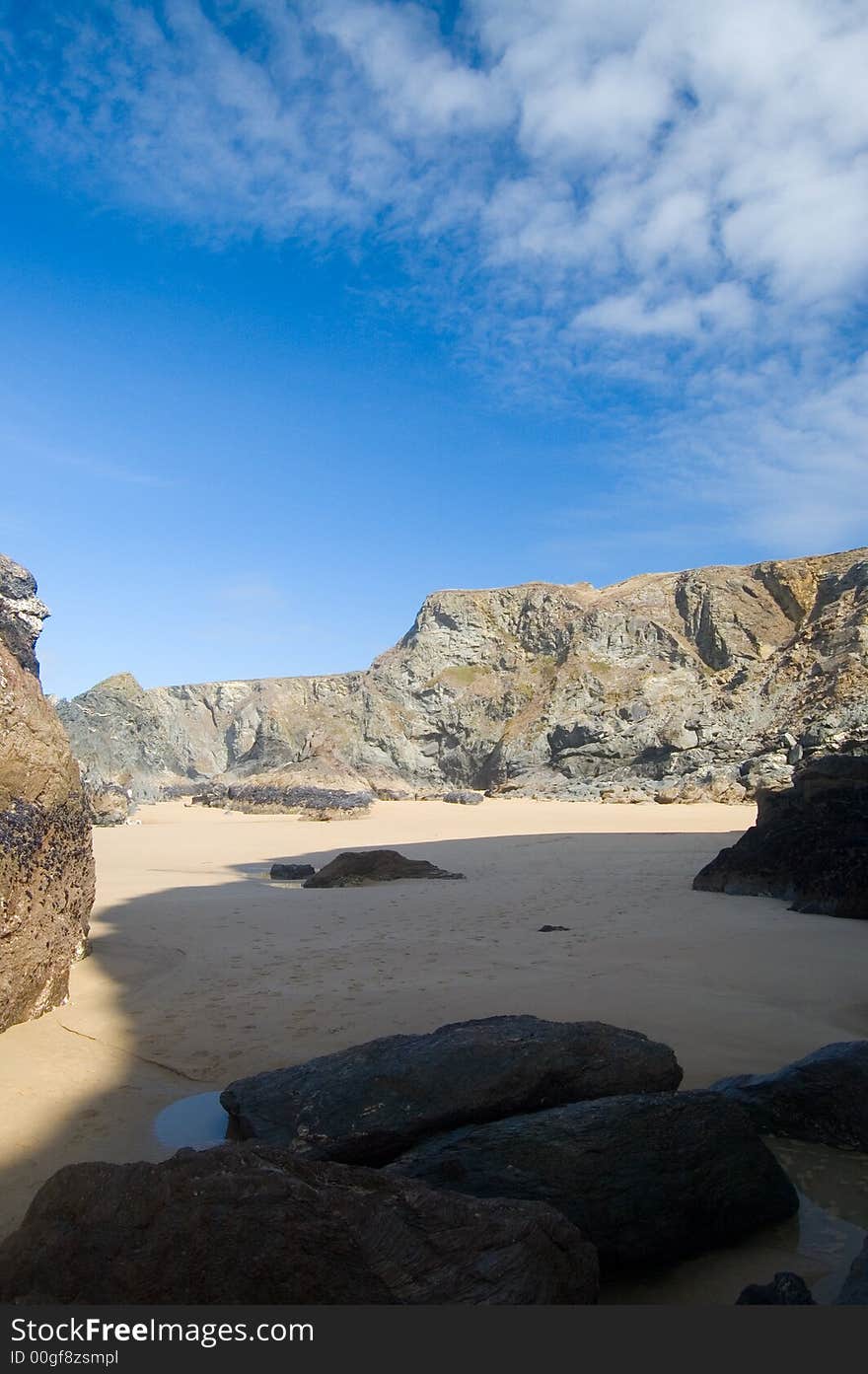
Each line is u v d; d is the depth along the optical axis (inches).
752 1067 216.5
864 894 425.7
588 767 2329.0
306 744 2842.0
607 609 2770.7
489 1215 125.8
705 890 526.3
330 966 332.2
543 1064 176.9
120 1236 122.3
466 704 2886.3
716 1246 149.6
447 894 529.7
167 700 3759.8
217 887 610.2
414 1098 171.8
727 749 2080.5
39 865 273.4
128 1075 220.5
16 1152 176.6
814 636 2317.9
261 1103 180.9
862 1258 129.1
